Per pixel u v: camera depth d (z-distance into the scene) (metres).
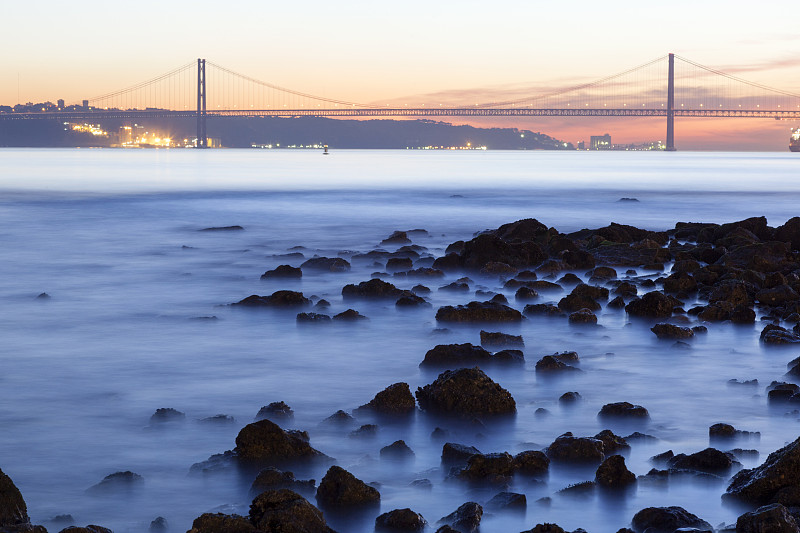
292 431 7.99
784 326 13.95
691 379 10.62
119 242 26.91
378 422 8.85
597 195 55.41
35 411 9.06
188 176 82.81
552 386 10.23
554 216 39.56
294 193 55.56
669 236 27.36
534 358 11.71
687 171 110.06
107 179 74.06
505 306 14.25
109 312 15.00
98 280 18.94
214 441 8.15
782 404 9.48
